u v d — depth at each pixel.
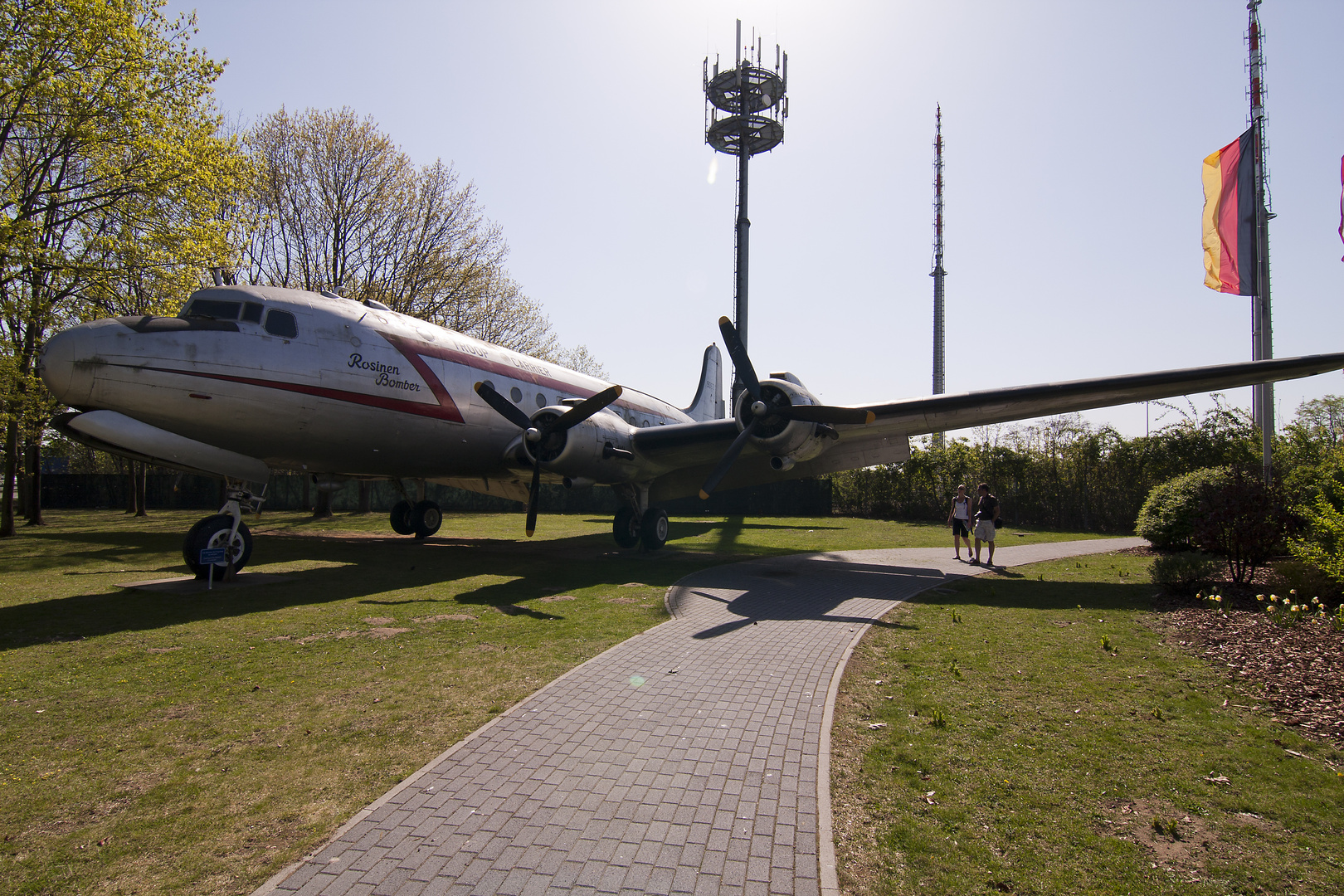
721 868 2.75
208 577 9.38
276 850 2.89
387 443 11.16
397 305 24.95
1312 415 28.59
